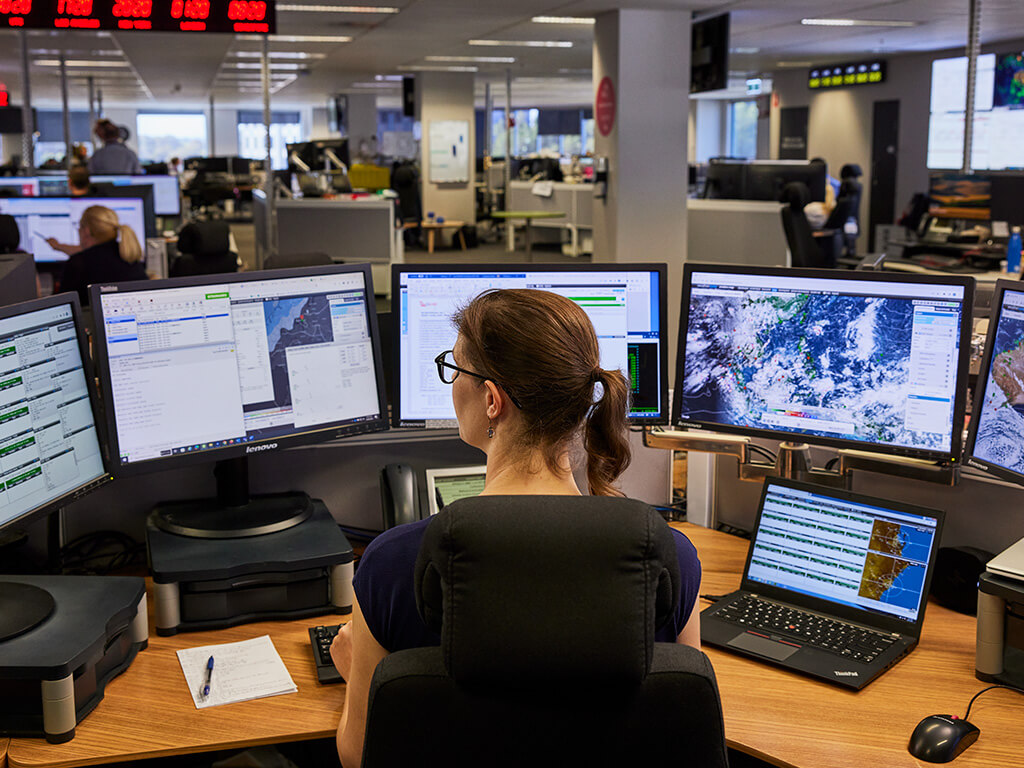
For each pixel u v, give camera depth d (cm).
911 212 859
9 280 209
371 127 2095
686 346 203
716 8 759
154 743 139
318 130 2725
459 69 1415
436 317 203
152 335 177
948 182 656
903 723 143
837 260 686
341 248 814
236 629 175
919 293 180
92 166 912
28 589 158
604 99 778
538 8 780
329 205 807
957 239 637
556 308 107
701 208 799
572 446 105
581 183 1284
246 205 1678
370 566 108
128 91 1970
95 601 156
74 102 2448
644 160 762
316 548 180
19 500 154
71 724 139
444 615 88
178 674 158
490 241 1523
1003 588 151
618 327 204
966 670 159
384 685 93
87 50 1144
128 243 488
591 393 105
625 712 93
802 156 1449
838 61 1292
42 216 573
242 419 187
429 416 205
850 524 178
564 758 93
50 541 193
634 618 87
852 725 143
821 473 195
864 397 187
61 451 163
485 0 748
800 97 1443
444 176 1474
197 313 181
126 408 175
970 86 555
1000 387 169
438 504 203
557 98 2103
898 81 1242
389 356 215
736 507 223
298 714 147
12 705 140
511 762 94
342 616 181
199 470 204
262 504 198
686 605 110
